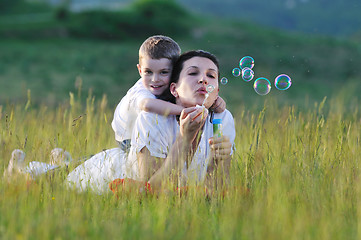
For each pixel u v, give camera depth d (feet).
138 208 11.68
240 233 10.19
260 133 14.12
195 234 10.10
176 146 12.59
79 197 11.94
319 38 133.90
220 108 13.64
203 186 12.71
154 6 144.56
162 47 14.34
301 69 96.17
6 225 10.37
